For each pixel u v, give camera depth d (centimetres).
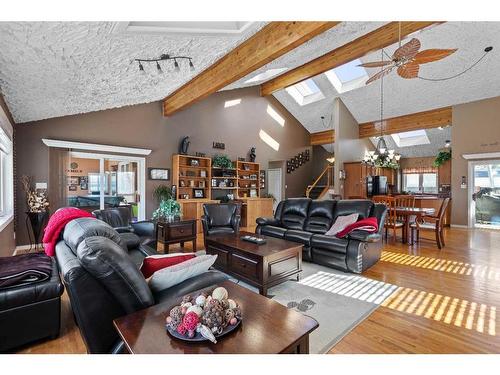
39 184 477
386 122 911
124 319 128
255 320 128
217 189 773
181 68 388
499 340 197
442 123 803
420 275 338
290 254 304
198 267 174
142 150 604
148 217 618
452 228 734
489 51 570
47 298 194
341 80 829
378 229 385
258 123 896
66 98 386
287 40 329
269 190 1016
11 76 267
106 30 218
